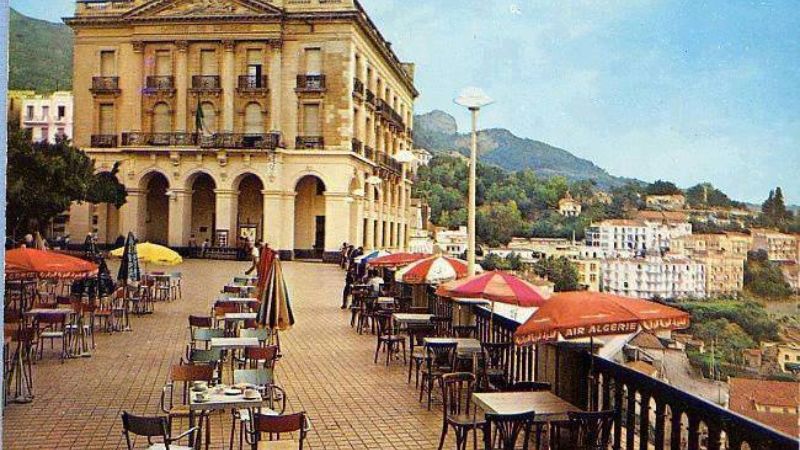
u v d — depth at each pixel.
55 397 9.97
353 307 18.12
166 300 22.33
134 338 15.27
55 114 47.44
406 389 10.97
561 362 7.62
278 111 46.38
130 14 46.88
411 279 14.38
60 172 31.31
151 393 10.29
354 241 48.53
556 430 6.94
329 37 46.16
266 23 46.12
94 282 16.20
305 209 49.47
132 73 47.62
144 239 47.47
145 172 46.78
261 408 7.65
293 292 26.22
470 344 10.15
